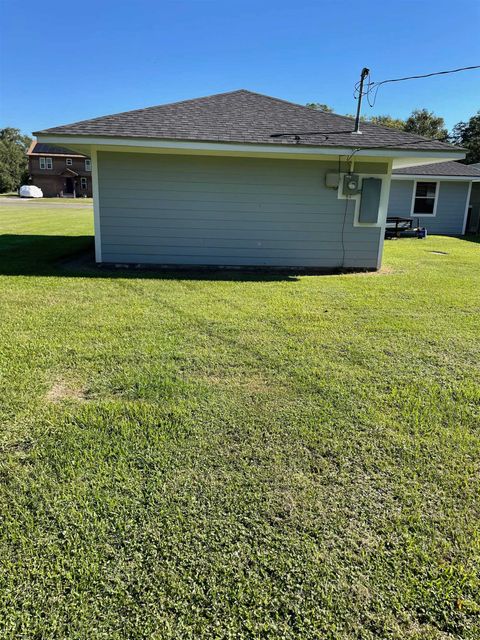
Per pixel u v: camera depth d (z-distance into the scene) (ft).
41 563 5.46
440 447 8.28
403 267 30.22
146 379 10.82
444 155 24.97
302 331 15.05
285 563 5.53
